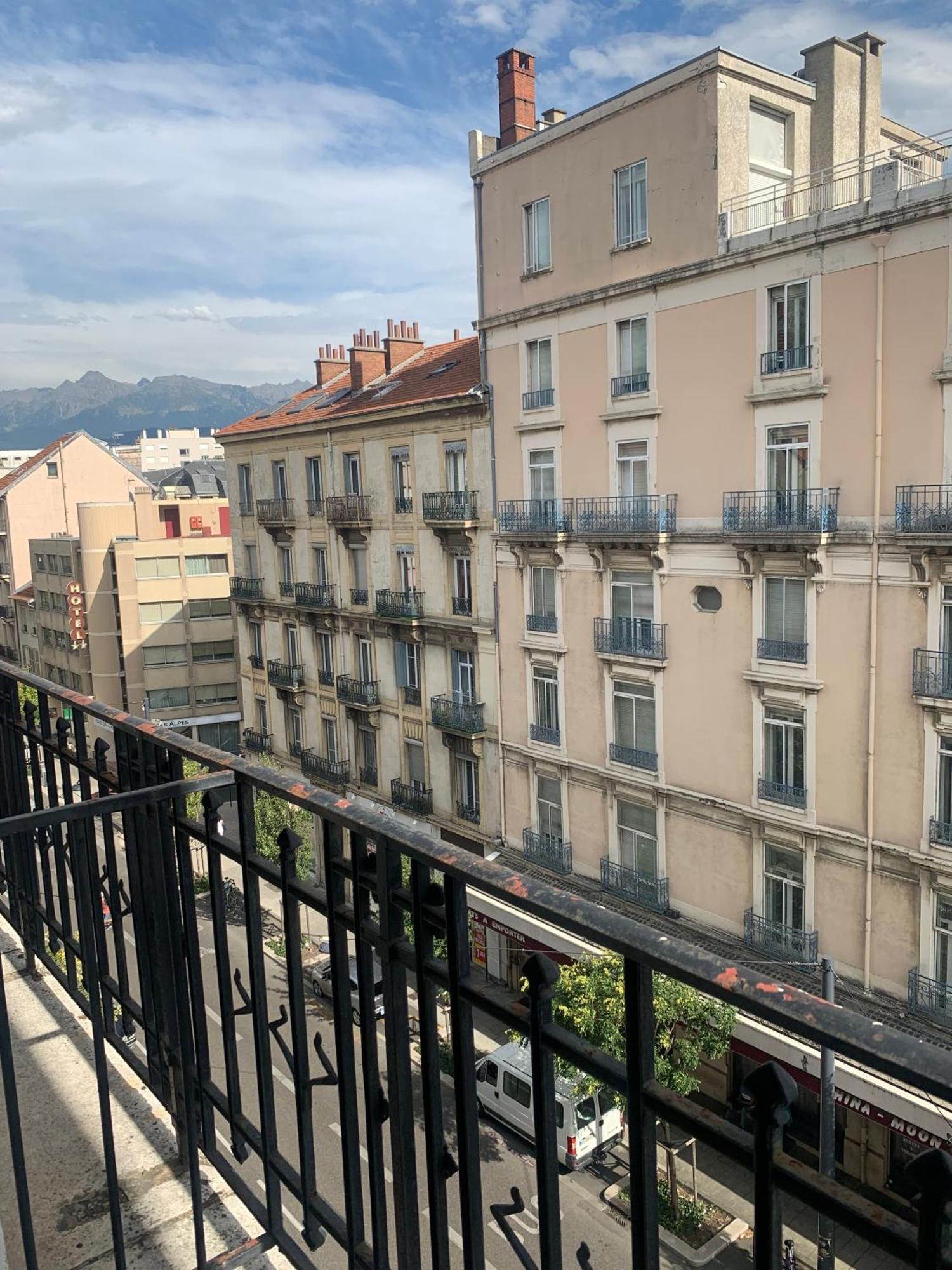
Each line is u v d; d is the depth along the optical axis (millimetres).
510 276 23359
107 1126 3578
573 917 2135
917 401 16203
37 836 5457
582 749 23594
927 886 17375
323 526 31688
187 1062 3924
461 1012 2562
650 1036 2066
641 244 20188
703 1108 1960
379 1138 3098
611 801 23094
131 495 64688
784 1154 1787
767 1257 1817
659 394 20391
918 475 16391
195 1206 3631
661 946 1955
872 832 17969
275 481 34125
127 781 4234
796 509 18125
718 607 19969
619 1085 2104
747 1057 18750
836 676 18125
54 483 67312
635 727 22312
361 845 2973
